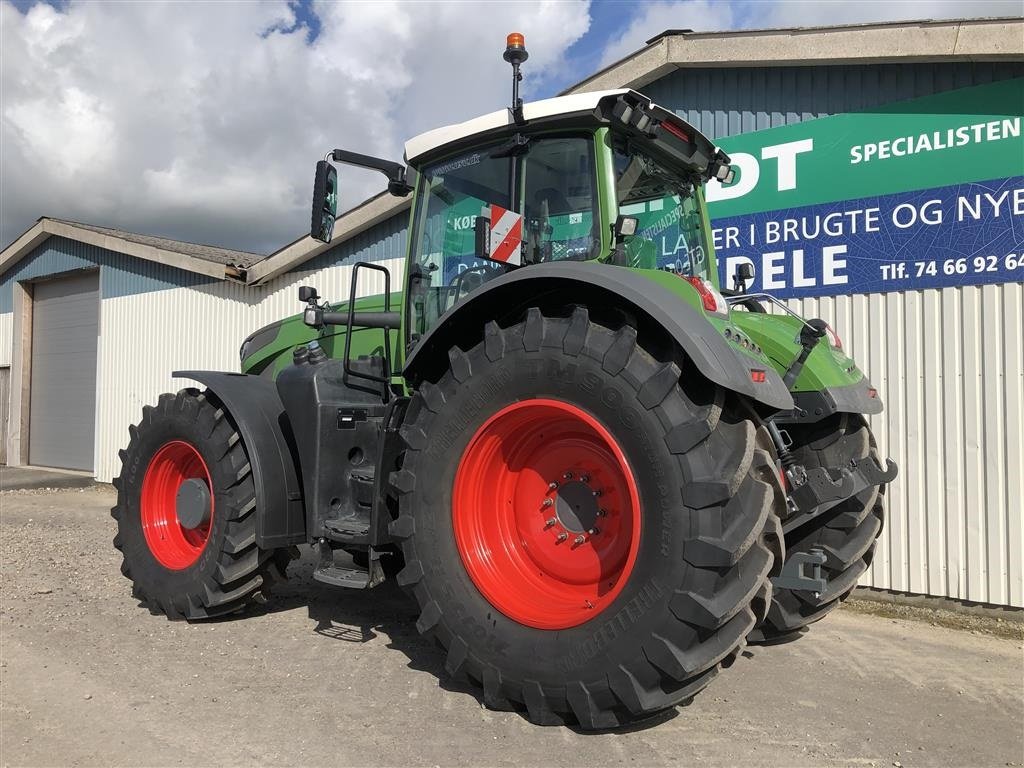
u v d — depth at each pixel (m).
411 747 2.68
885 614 4.93
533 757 2.62
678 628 2.53
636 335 2.79
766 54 5.58
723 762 2.63
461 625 3.01
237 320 9.97
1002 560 4.75
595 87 6.56
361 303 4.64
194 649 3.77
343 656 3.67
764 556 2.59
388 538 3.42
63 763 2.55
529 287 3.14
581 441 3.06
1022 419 4.70
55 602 4.61
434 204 4.02
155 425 4.50
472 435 3.10
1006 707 3.24
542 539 3.14
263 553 4.09
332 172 3.87
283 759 2.58
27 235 13.85
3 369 15.31
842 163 5.44
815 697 3.31
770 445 2.87
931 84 5.09
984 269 4.86
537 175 3.57
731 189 5.97
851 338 5.39
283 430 4.19
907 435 5.13
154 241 12.46
